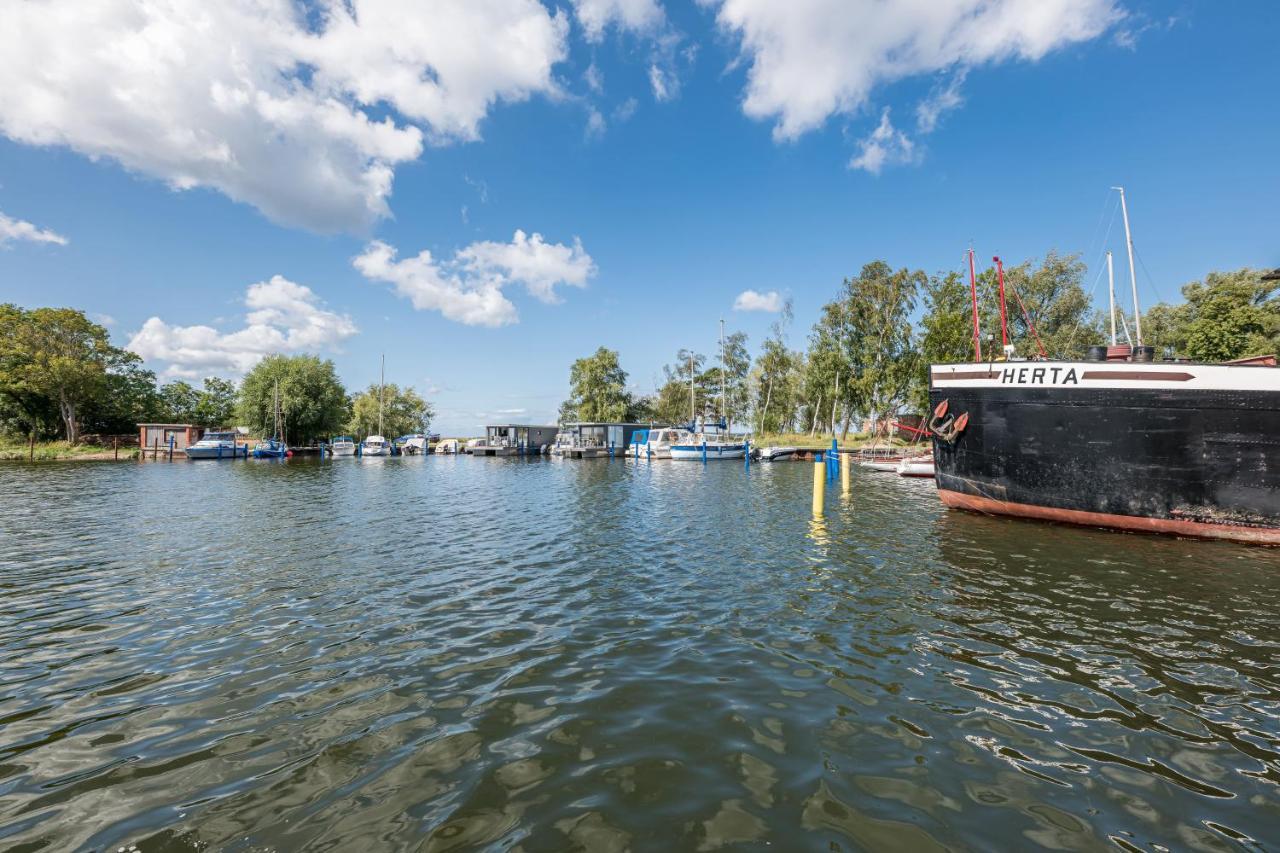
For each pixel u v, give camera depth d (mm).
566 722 4375
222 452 53625
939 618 6871
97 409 60438
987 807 3365
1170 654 5762
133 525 14133
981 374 14227
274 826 3168
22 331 52281
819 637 6238
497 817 3238
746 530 13266
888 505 17797
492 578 8875
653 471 36062
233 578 8883
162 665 5531
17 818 3238
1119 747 4062
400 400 93625
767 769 3740
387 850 2963
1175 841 3096
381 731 4250
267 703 4723
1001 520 14336
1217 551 10633
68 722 4410
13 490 22969
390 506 18141
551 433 66625
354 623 6758
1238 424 11297
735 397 73688
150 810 3320
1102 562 9773
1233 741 4160
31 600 7680
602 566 9672
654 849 2969
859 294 52906
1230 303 36906
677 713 4520
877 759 3871
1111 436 12414
